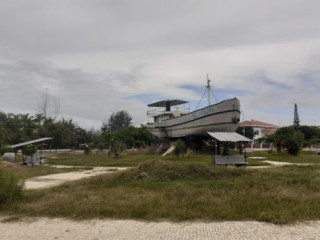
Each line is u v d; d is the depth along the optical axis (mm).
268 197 8242
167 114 44719
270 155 33906
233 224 6051
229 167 14641
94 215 6914
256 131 70750
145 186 10828
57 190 10328
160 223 6238
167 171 13000
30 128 57281
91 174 17172
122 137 60594
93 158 34156
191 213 6746
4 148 32562
